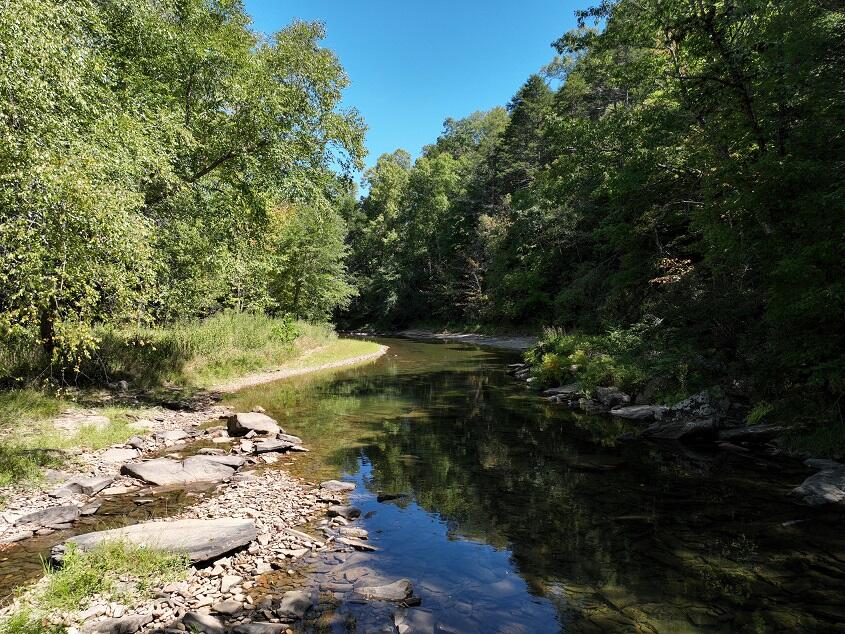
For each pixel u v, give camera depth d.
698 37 13.12
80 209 7.29
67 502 6.95
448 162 70.94
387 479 8.34
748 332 12.09
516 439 10.98
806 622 4.20
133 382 15.66
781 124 10.20
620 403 13.94
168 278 13.39
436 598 4.69
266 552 5.61
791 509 6.75
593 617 4.35
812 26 9.45
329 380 20.55
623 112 18.42
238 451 9.79
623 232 21.67
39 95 7.25
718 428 10.67
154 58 14.10
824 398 9.45
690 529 6.18
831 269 8.53
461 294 55.31
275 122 15.50
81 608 4.35
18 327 8.04
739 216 10.80
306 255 34.50
